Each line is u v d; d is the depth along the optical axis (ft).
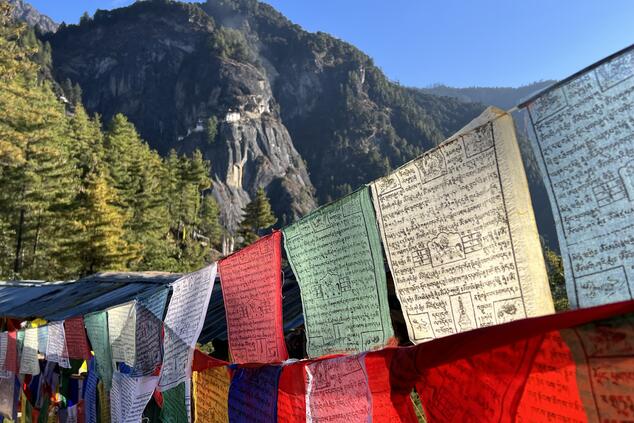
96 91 387.34
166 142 355.36
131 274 36.22
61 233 89.71
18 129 86.53
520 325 4.34
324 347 8.20
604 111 4.59
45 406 20.17
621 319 4.08
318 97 460.14
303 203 333.21
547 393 4.67
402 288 6.80
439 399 5.49
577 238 4.76
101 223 85.40
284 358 9.25
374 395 6.41
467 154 5.90
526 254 5.34
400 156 416.67
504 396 4.97
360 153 409.90
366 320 7.47
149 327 13.02
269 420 8.11
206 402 11.00
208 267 11.36
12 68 76.95
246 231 171.94
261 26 509.76
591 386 4.32
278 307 9.41
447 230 6.15
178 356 11.49
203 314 10.98
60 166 97.45
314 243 8.46
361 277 7.55
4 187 89.81
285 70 470.39
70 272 88.02
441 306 6.26
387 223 6.99
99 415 16.01
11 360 19.11
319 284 8.38
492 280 5.68
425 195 6.43
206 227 202.90
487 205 5.71
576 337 4.39
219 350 18.30
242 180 335.47
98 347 14.96
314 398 7.30
